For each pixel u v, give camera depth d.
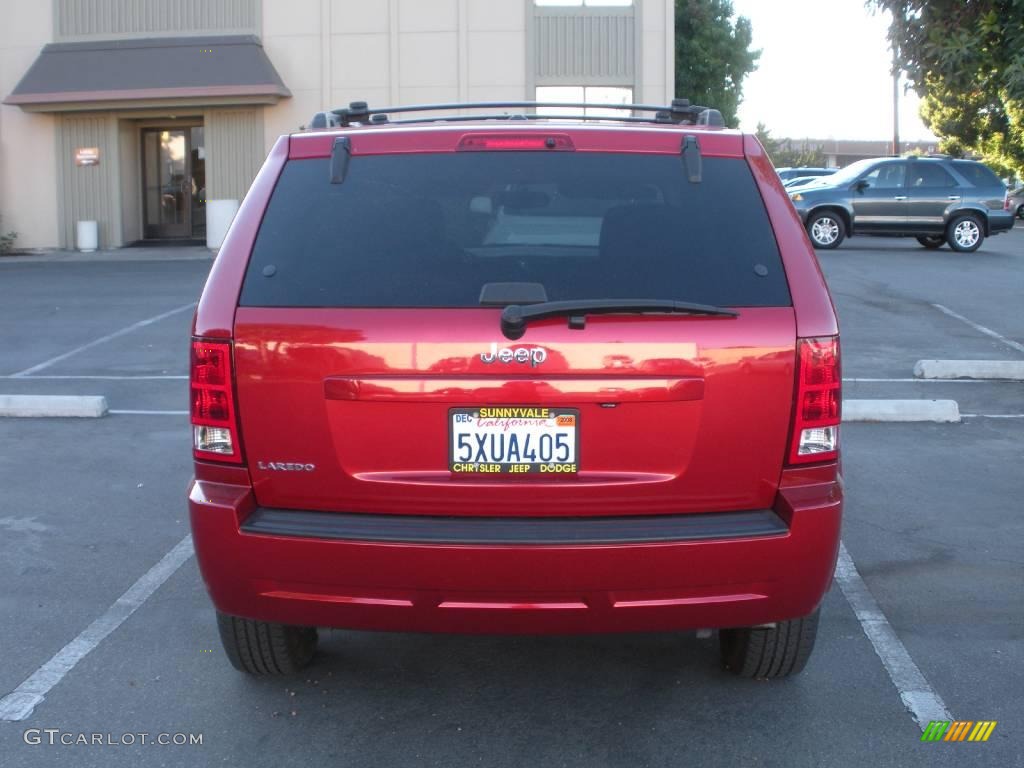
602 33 23.73
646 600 3.56
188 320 14.00
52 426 8.84
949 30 9.09
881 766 3.79
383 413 3.55
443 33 23.77
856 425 8.82
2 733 4.02
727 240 3.69
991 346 12.18
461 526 3.54
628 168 3.83
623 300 3.53
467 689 4.39
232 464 3.64
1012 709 4.20
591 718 4.14
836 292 16.16
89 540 6.14
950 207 22.92
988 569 5.70
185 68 23.31
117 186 24.69
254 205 3.80
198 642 4.82
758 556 3.55
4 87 24.56
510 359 3.52
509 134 3.86
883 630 4.95
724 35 40.06
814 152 76.50
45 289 17.11
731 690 4.37
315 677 4.49
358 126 4.16
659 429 3.55
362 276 3.63
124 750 3.89
